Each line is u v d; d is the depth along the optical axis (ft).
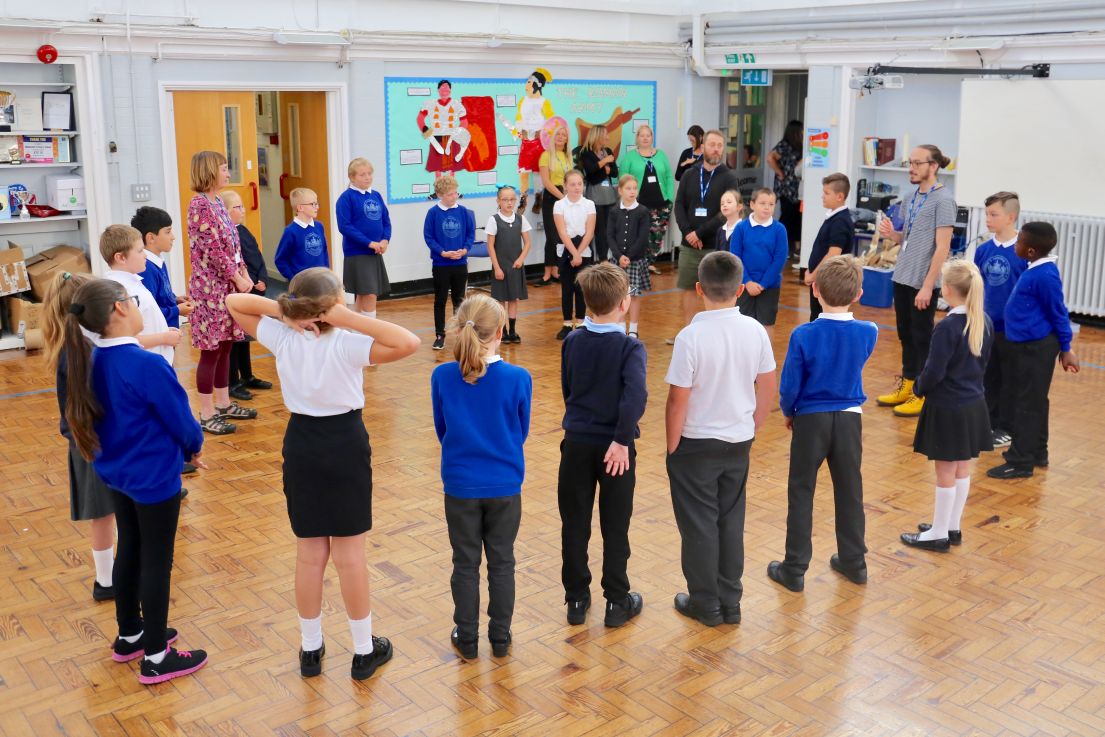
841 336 13.69
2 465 19.20
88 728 11.16
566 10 37.76
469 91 35.65
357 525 11.43
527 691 11.89
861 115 37.65
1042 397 18.48
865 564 14.84
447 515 12.23
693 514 13.08
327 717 11.37
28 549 15.65
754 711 11.50
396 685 12.01
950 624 13.46
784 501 17.65
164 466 11.38
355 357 10.94
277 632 13.21
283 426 21.65
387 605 13.92
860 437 14.17
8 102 27.27
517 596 14.19
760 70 39.32
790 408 13.98
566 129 38.63
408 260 35.68
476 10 35.32
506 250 28.32
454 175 35.99
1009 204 19.20
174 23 28.96
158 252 17.40
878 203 36.60
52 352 11.59
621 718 11.36
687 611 13.67
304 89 32.04
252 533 16.20
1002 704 11.64
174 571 14.87
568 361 12.74
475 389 11.91
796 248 43.14
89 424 11.05
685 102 42.24
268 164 36.83
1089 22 29.48
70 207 28.55
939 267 21.74
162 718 11.35
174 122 30.19
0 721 11.28
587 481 12.80
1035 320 18.16
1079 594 14.30
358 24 32.68
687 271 28.12
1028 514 17.12
